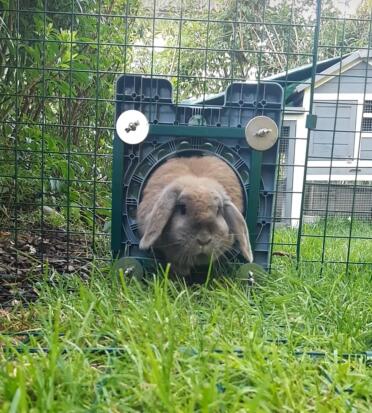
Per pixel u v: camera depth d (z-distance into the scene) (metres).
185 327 0.55
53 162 0.99
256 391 0.42
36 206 1.05
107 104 1.32
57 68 0.89
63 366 0.44
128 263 0.73
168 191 0.71
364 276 0.81
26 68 0.82
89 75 1.12
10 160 0.96
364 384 0.46
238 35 1.83
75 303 0.63
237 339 0.54
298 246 0.82
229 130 0.74
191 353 0.49
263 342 0.52
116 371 0.45
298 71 1.06
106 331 0.55
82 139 1.36
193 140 0.75
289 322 0.60
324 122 1.61
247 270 0.74
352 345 0.57
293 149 1.36
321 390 0.46
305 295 0.70
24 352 0.48
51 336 0.50
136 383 0.44
